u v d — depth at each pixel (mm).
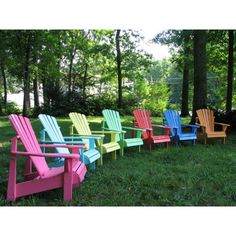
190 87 30984
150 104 30359
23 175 5395
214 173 5973
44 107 21297
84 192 4695
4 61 20844
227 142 9703
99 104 22375
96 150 6402
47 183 4273
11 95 31875
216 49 17406
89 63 28469
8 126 12656
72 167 4406
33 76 21734
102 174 5711
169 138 8617
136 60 23234
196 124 9617
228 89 13445
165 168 6289
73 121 6789
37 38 19734
